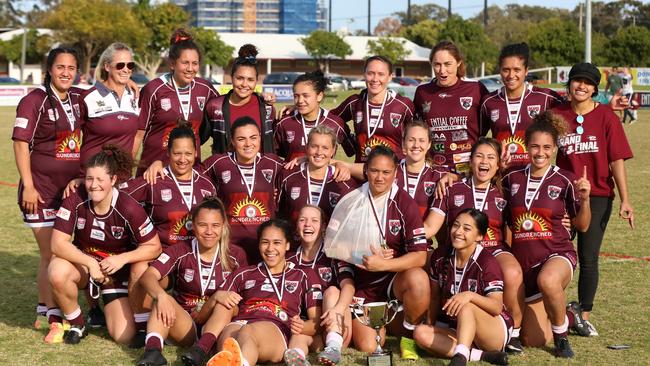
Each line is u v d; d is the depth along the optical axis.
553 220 6.32
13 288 8.10
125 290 6.48
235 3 150.38
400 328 6.46
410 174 6.66
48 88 6.83
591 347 6.21
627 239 10.34
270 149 7.59
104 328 6.91
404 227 6.16
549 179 6.37
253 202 6.75
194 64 7.56
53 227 6.40
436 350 5.89
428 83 7.72
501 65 7.11
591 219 6.78
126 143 7.23
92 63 63.59
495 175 6.52
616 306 7.33
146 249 6.31
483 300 5.79
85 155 7.10
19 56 65.88
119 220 6.31
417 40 75.88
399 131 7.55
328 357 5.63
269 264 6.08
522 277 6.16
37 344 6.31
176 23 61.91
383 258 6.00
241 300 6.09
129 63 7.10
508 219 6.50
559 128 6.58
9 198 13.86
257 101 7.65
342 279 6.23
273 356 5.79
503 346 5.96
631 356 5.98
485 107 7.35
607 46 61.69
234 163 6.78
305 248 6.38
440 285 6.21
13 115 33.59
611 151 6.75
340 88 55.16
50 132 6.87
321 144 6.51
